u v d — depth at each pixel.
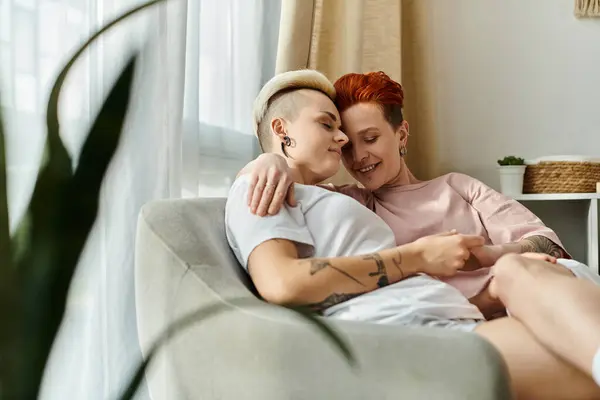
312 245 1.01
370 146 1.39
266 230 0.96
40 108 0.94
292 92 1.26
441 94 2.53
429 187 1.49
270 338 0.80
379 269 0.94
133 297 1.13
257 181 1.03
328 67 1.97
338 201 1.09
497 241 1.42
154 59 1.17
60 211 0.36
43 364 0.34
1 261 0.34
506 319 0.90
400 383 0.72
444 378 0.69
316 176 1.26
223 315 0.85
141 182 1.16
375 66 2.17
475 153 2.50
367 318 0.90
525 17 2.48
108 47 1.08
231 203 1.06
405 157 2.32
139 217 0.98
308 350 0.77
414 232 1.41
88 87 1.03
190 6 1.42
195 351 0.87
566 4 2.47
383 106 1.39
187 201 1.05
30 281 0.34
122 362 1.08
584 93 2.46
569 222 2.43
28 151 0.91
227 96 1.67
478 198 1.48
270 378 0.80
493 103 2.49
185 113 1.41
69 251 0.35
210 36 1.59
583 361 0.75
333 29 1.97
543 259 1.06
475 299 1.09
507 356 0.81
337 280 0.90
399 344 0.72
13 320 0.34
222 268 0.92
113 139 0.38
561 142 2.47
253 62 1.74
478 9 2.50
